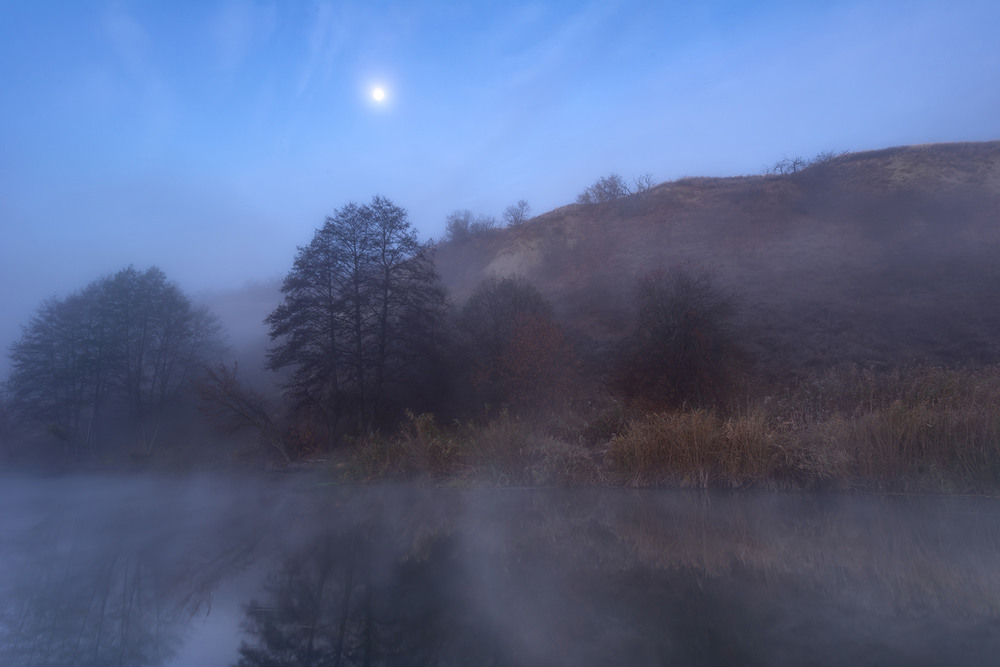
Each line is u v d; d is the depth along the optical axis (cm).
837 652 459
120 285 3127
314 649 513
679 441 1354
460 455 1606
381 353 2491
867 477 1222
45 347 3161
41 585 756
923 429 1213
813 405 1583
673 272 2353
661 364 2155
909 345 2208
